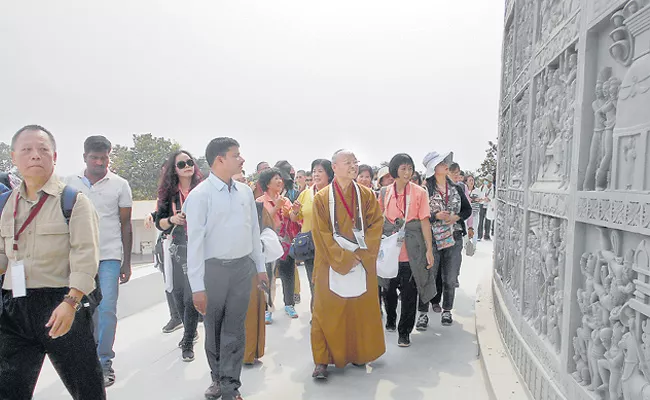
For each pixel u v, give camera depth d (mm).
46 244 2334
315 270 3797
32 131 2324
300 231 5449
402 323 4367
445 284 5051
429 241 4293
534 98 3424
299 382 3637
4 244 2346
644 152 1755
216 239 3098
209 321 3182
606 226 1994
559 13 2871
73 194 2410
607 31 2139
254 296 3955
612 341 1967
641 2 1797
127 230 3969
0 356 2318
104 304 3641
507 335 3820
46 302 2338
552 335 2695
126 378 3723
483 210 13406
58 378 3695
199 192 3092
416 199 4309
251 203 3340
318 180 5047
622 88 1925
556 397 2428
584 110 2275
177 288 4164
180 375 3781
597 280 2121
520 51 4148
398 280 4559
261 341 4047
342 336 3684
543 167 3119
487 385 3406
